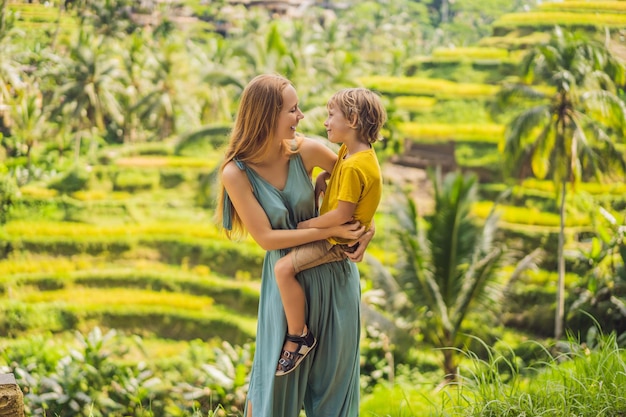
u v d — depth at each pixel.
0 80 52.47
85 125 55.50
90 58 54.03
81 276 34.38
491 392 3.68
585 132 31.50
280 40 39.88
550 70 30.98
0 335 30.22
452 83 59.25
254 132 2.83
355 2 91.94
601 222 34.06
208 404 14.34
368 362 20.58
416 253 17.84
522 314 30.48
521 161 33.19
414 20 91.31
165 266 37.16
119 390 14.57
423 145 50.75
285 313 2.95
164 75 55.59
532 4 73.56
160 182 47.69
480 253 18.34
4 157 50.69
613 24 57.84
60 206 43.22
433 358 20.89
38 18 61.69
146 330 30.84
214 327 30.66
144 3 69.12
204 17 83.69
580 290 27.86
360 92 2.90
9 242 37.59
